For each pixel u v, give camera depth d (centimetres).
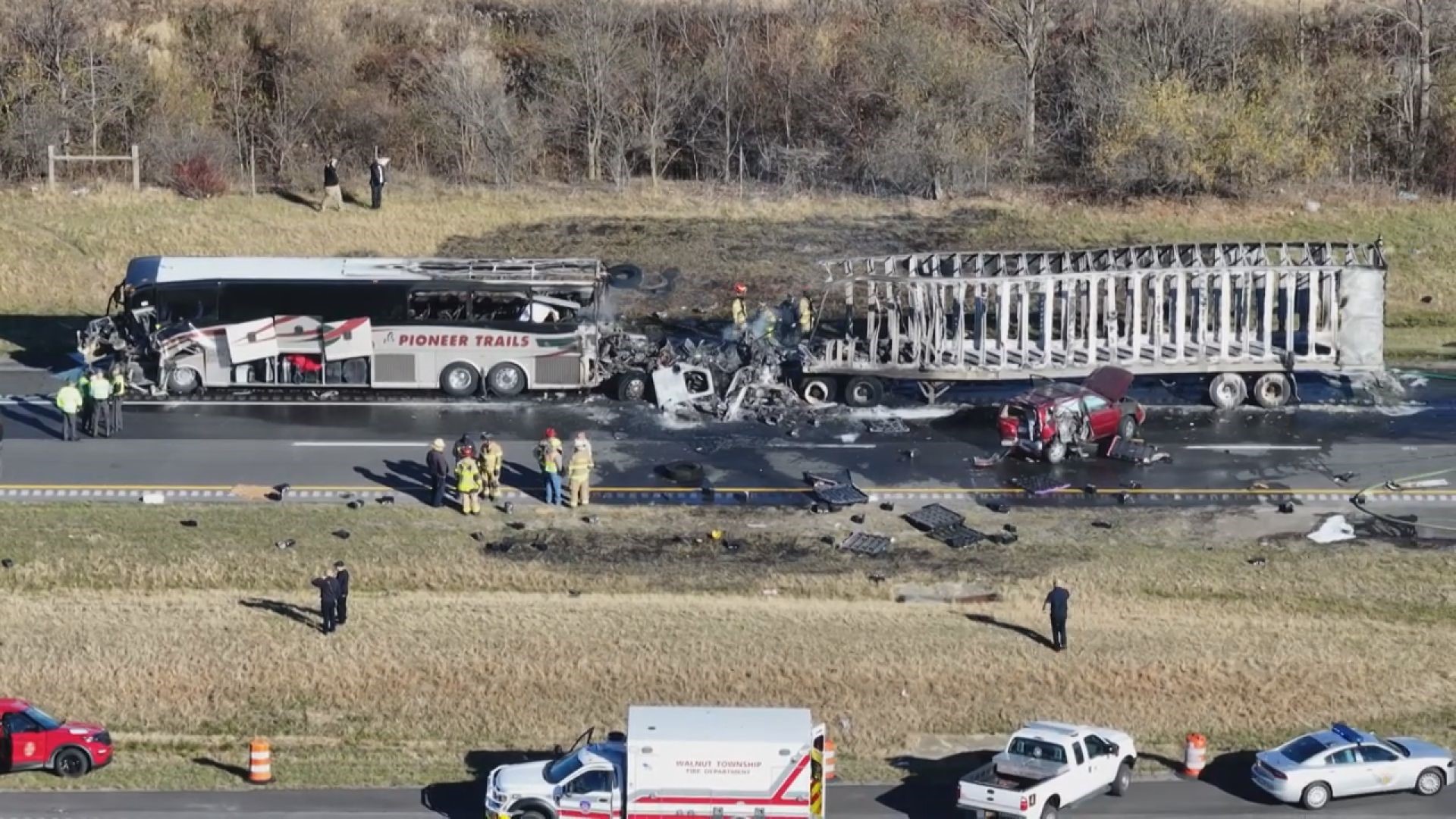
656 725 14225
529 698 16388
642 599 18050
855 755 15825
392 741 15925
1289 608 18112
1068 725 15238
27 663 16550
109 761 15400
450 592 18200
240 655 16788
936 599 18150
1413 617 18000
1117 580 18525
